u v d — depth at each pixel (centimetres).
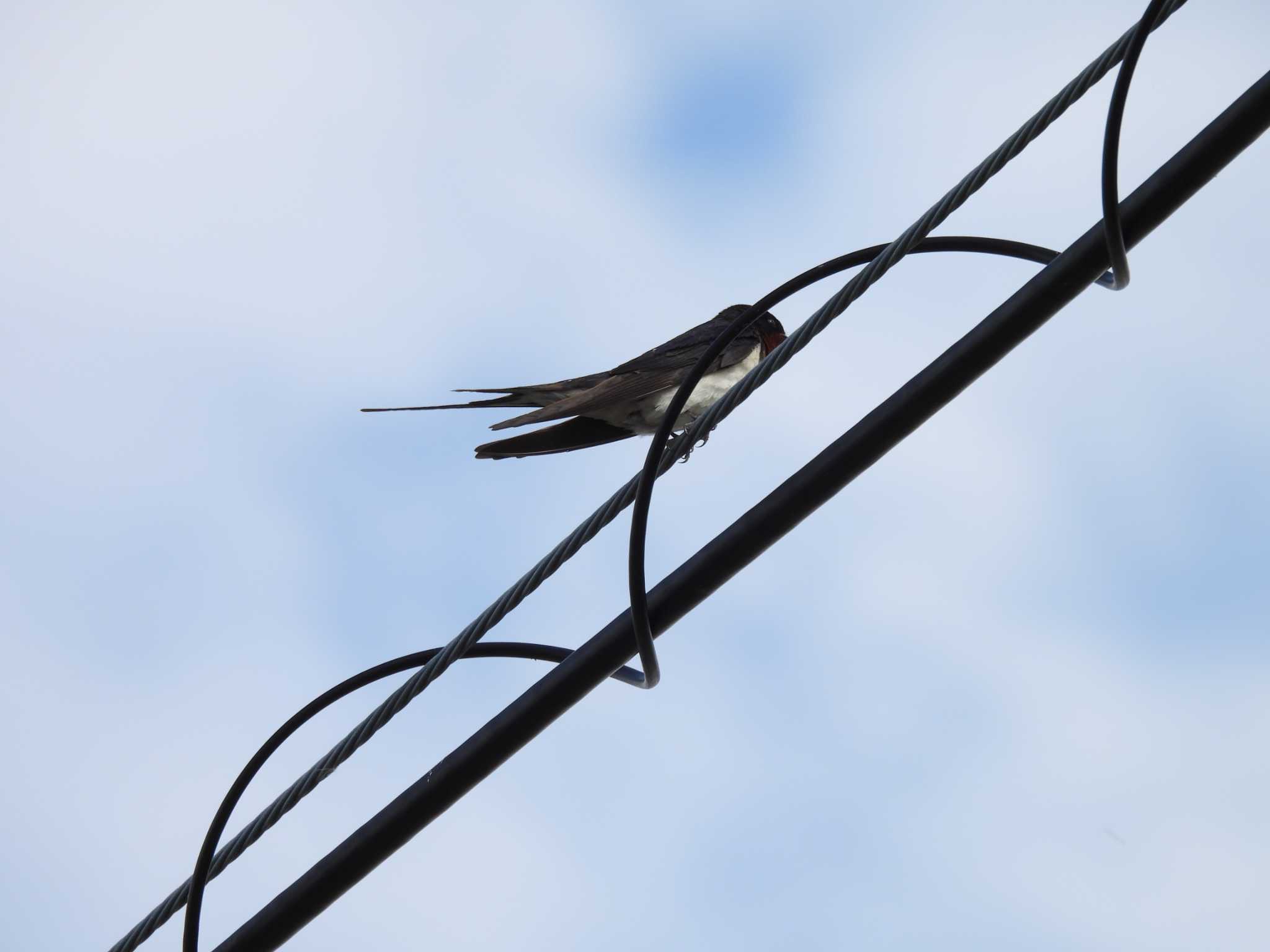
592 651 807
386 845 842
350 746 838
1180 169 709
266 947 865
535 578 826
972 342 746
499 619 830
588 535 824
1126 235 720
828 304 814
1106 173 718
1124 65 714
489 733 825
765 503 783
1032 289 738
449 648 829
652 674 802
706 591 794
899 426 757
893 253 786
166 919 900
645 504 805
